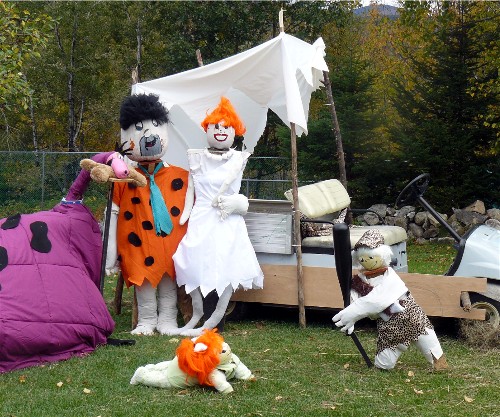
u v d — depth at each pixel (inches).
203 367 209.9
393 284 235.0
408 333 235.0
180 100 329.4
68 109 1235.2
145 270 296.2
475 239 287.6
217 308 295.1
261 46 320.8
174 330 297.3
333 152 732.7
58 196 684.7
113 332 299.7
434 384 223.1
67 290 252.8
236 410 195.6
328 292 305.4
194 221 298.5
